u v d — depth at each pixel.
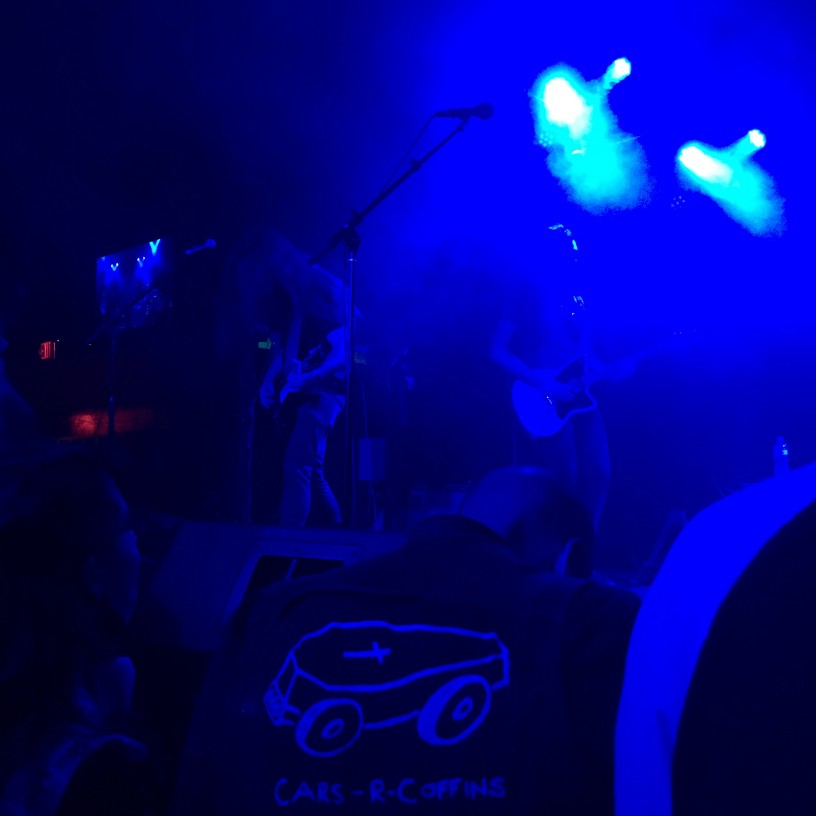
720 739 0.55
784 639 0.54
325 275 5.02
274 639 1.24
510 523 1.45
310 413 4.91
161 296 8.20
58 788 1.17
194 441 7.69
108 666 1.33
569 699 1.10
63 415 8.92
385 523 5.43
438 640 1.17
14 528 1.30
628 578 4.25
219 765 1.21
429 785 1.10
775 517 0.57
